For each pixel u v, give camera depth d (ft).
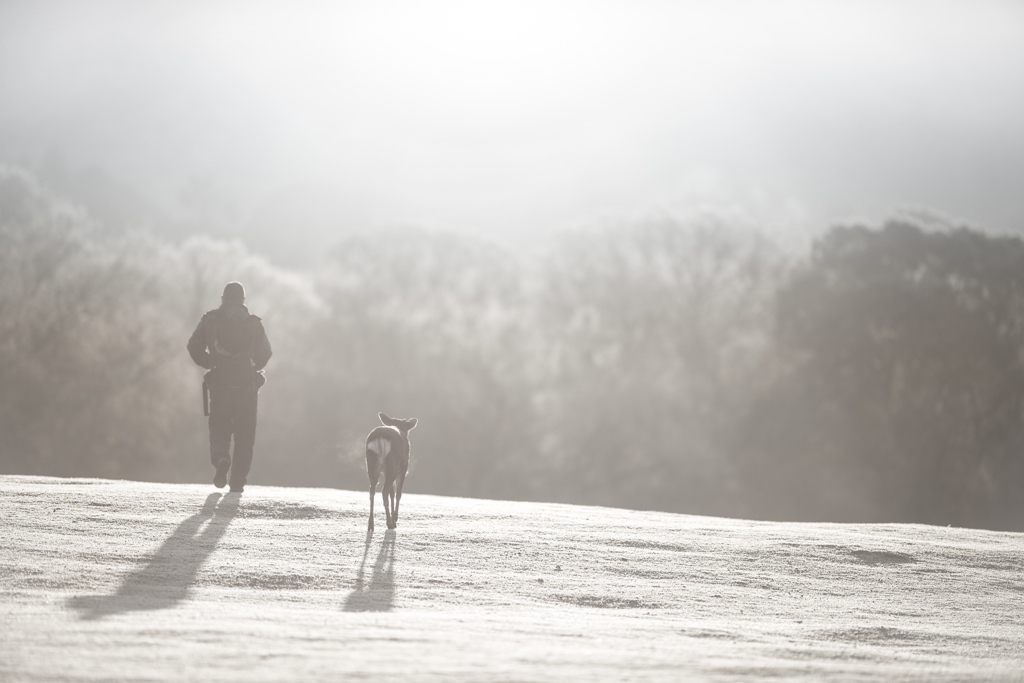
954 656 25.52
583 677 18.07
